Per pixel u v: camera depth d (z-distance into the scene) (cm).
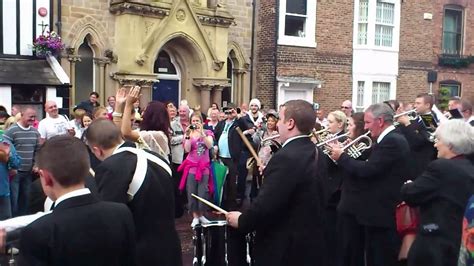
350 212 443
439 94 1708
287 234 317
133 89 359
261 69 1423
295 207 318
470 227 228
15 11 1038
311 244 319
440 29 1709
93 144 309
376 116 430
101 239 215
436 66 1714
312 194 320
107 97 1161
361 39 1563
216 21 1278
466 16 1756
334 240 466
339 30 1506
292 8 1431
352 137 513
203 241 404
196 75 1272
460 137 333
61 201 215
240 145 820
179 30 1209
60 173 213
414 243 346
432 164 336
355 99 1558
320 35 1473
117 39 1159
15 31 1042
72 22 1109
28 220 240
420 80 1681
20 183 698
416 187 336
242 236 378
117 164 288
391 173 426
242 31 1387
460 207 323
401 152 420
